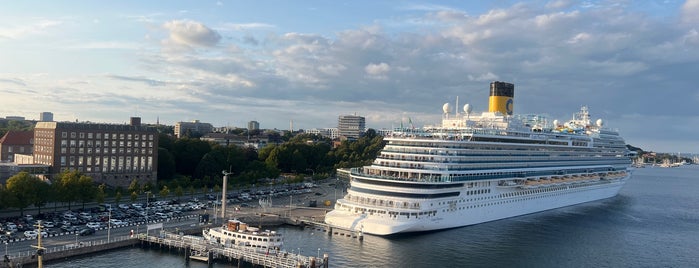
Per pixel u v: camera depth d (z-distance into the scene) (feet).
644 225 615.57
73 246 403.54
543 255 457.27
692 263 448.65
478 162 569.23
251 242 431.43
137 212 551.59
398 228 496.23
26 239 417.69
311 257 395.34
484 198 572.51
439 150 550.36
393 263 419.54
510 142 616.80
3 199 481.87
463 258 439.22
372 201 520.01
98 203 583.99
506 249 471.21
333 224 527.81
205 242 431.43
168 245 433.48
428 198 508.94
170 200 648.79
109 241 426.10
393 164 554.87
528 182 623.77
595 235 544.21
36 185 509.35
